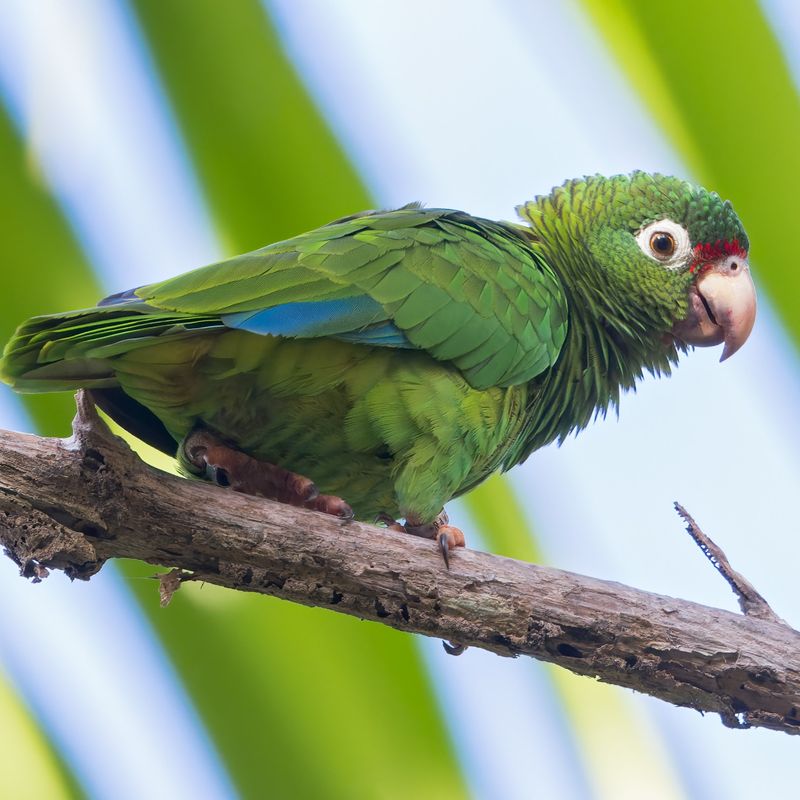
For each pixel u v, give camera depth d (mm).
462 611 6609
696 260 9875
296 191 7336
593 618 6598
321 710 6906
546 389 9047
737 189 7379
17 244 6852
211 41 7043
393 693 6965
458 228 8328
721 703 6621
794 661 6504
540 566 6789
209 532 6340
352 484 8102
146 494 6203
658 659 6574
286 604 7020
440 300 7594
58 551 5988
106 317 6457
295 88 7203
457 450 7684
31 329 6246
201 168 7230
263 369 7090
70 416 7332
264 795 6762
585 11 7336
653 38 7215
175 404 7352
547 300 8453
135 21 6980
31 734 6586
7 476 5918
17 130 6766
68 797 6523
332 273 7270
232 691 6855
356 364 7309
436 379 7598
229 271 6980
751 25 7121
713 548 6824
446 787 6840
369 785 6816
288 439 7633
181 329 6582
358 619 7035
